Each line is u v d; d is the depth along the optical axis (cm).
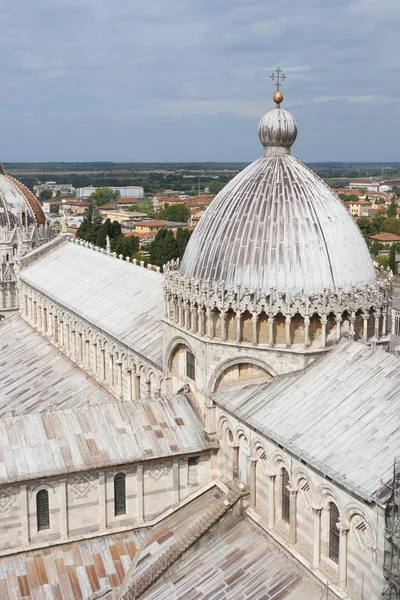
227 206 5466
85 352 8556
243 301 5031
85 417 5300
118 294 8412
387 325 5353
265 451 4694
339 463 3959
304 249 5091
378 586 3666
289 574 4356
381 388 4369
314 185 5403
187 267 5656
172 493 5316
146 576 4644
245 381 5253
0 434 4988
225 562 4647
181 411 5559
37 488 4850
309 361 4944
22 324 11369
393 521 3528
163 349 6034
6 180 15862
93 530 5072
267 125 5550
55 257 11456
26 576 4747
